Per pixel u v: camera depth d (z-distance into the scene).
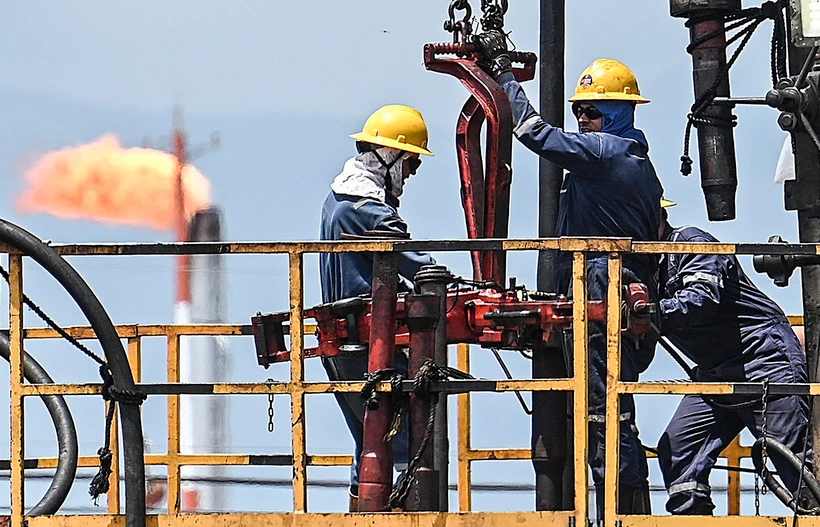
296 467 20.64
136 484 20.47
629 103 24.80
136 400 20.56
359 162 24.88
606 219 24.31
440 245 20.64
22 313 20.69
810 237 22.00
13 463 20.66
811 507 23.11
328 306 23.05
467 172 24.84
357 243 20.75
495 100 24.00
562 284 24.72
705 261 24.61
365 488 21.05
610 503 20.12
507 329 22.45
